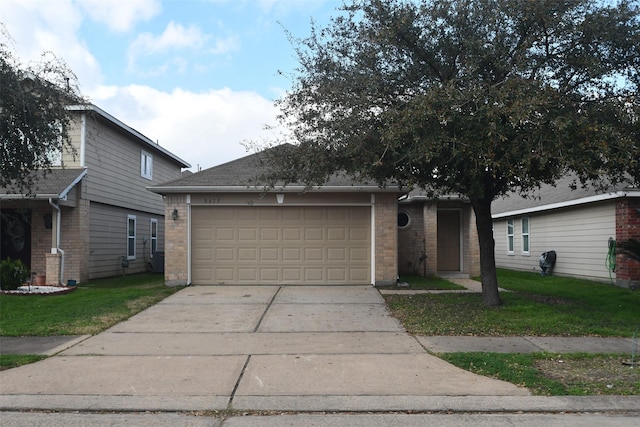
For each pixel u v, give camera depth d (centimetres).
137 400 589
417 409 564
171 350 804
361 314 1076
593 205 1691
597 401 585
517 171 840
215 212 1496
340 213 1494
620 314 1059
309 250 1491
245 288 1424
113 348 816
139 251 2202
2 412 560
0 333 904
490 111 791
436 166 963
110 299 1235
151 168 2339
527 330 919
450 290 1398
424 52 961
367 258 1488
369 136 930
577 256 1794
